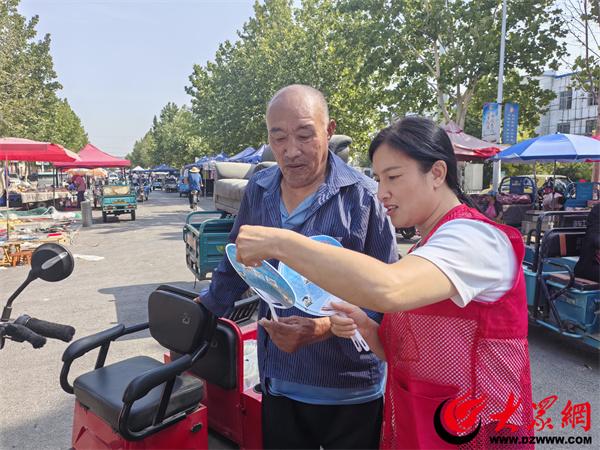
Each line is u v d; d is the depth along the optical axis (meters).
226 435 2.71
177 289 2.37
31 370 4.25
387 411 1.51
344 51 18.88
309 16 20.75
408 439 1.34
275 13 25.77
